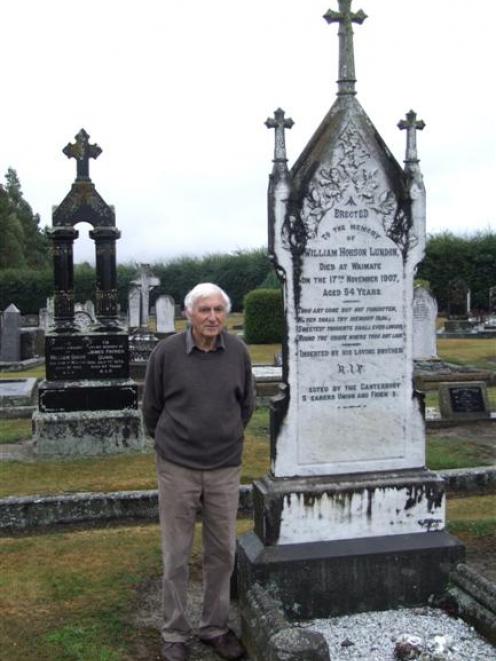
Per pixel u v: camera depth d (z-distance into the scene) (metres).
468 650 4.28
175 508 4.24
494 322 30.42
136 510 7.24
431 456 9.34
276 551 4.77
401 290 5.11
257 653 4.03
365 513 4.96
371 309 5.06
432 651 4.26
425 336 17.16
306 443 5.00
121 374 10.09
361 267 5.03
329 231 4.96
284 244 4.90
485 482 7.89
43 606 5.04
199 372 4.21
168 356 4.25
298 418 4.98
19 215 70.12
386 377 5.11
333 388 5.03
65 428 9.73
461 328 30.56
